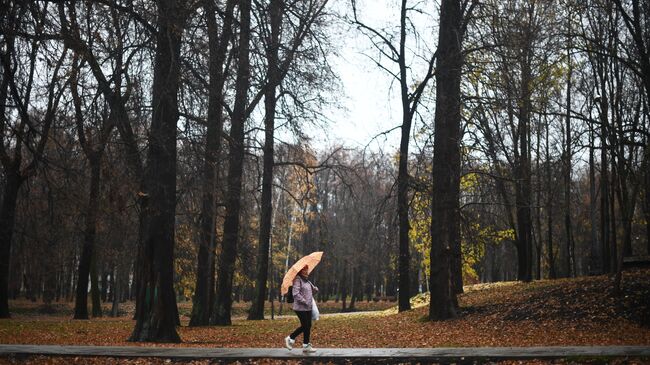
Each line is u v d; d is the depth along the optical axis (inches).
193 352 527.8
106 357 508.1
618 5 905.5
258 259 1282.0
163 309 719.1
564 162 1129.4
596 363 434.6
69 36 595.8
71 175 729.0
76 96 685.9
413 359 472.1
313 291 538.3
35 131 582.2
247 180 1280.8
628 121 1114.1
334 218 2476.6
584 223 2164.1
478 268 2070.6
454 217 943.7
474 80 933.8
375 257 2053.4
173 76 682.8
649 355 437.1
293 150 1193.4
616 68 1165.7
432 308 945.5
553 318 832.3
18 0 529.0
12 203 1102.4
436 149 934.4
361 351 513.3
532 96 952.9
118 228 1003.3
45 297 1870.1
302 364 484.4
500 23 858.8
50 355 511.2
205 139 877.2
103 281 2493.8
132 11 649.0
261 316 1272.1
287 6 749.3
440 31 933.8
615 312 808.9
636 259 1072.8
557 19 965.8
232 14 735.7
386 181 1475.1
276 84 858.8
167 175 720.3
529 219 1360.7
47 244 1107.9
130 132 720.3
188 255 1364.4
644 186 1083.3
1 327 868.0
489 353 474.0
